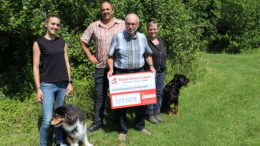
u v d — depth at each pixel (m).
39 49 3.30
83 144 3.99
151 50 4.51
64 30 5.57
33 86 5.45
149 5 6.49
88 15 5.86
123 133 4.33
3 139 4.12
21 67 5.89
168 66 7.03
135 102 4.06
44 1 5.05
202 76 7.94
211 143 4.11
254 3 13.88
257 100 6.13
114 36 3.83
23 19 4.52
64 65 3.50
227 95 6.48
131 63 3.87
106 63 4.15
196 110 5.52
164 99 5.42
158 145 4.07
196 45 8.34
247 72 9.20
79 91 5.04
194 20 12.84
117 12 5.83
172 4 6.84
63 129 3.65
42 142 3.62
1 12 4.43
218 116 5.18
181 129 4.65
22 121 4.57
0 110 4.73
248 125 4.76
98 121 4.50
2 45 5.40
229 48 14.65
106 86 4.35
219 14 14.01
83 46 4.23
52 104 3.46
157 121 4.96
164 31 6.61
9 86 5.37
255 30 14.59
